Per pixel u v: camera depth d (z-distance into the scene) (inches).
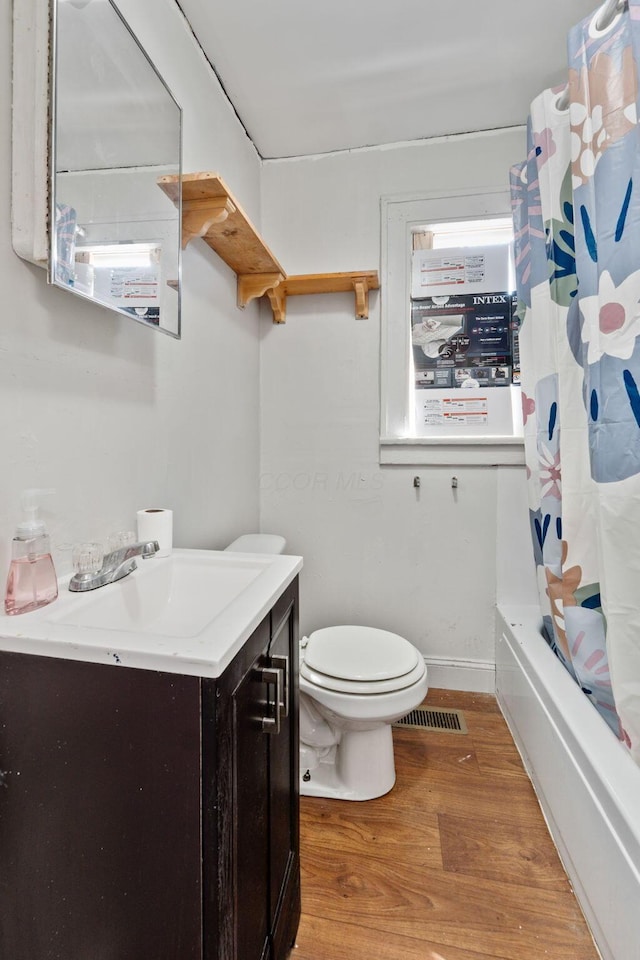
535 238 58.5
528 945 36.7
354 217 75.5
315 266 76.9
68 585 30.7
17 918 24.3
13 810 24.0
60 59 29.3
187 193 46.2
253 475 76.0
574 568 50.0
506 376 73.4
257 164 76.0
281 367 78.6
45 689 23.1
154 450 45.1
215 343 59.9
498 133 70.9
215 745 21.6
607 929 34.8
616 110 42.0
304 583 79.1
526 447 62.8
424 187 73.2
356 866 43.5
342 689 49.2
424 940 37.0
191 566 38.2
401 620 76.8
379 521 76.7
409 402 76.0
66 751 23.0
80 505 34.6
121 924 22.9
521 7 51.2
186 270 51.7
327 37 54.6
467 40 55.4
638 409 40.4
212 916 21.9
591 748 39.7
